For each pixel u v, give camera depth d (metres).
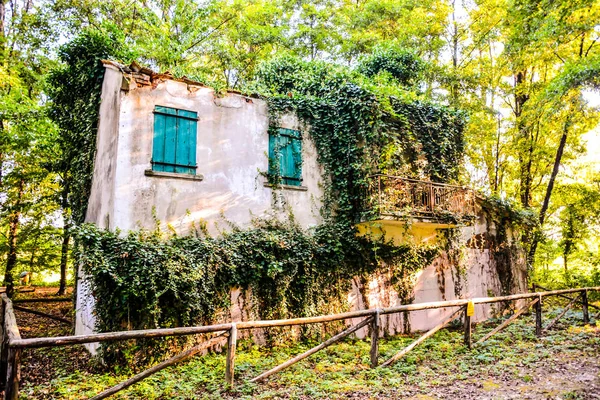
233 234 8.88
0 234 16.98
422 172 11.03
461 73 17.97
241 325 5.45
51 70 11.05
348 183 10.62
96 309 7.14
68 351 8.39
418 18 18.86
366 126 10.30
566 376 6.03
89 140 10.02
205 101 9.18
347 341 9.44
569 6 11.34
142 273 7.14
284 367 5.83
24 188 16.14
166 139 8.53
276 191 9.87
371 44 20.41
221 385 5.59
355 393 5.26
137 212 7.96
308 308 9.38
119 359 6.97
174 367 6.87
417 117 11.53
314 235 10.01
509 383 5.74
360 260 10.45
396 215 9.76
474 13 18.98
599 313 11.35
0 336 7.10
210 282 8.01
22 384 6.12
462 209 11.41
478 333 9.95
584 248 19.33
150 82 8.49
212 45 19.00
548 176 19.00
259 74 14.41
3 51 15.50
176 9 17.28
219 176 9.09
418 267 11.50
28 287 18.03
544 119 13.45
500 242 13.58
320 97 12.00
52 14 17.47
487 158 19.39
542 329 9.67
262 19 22.70
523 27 12.68
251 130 9.78
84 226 7.29
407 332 10.96
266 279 8.92
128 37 17.48
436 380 5.84
